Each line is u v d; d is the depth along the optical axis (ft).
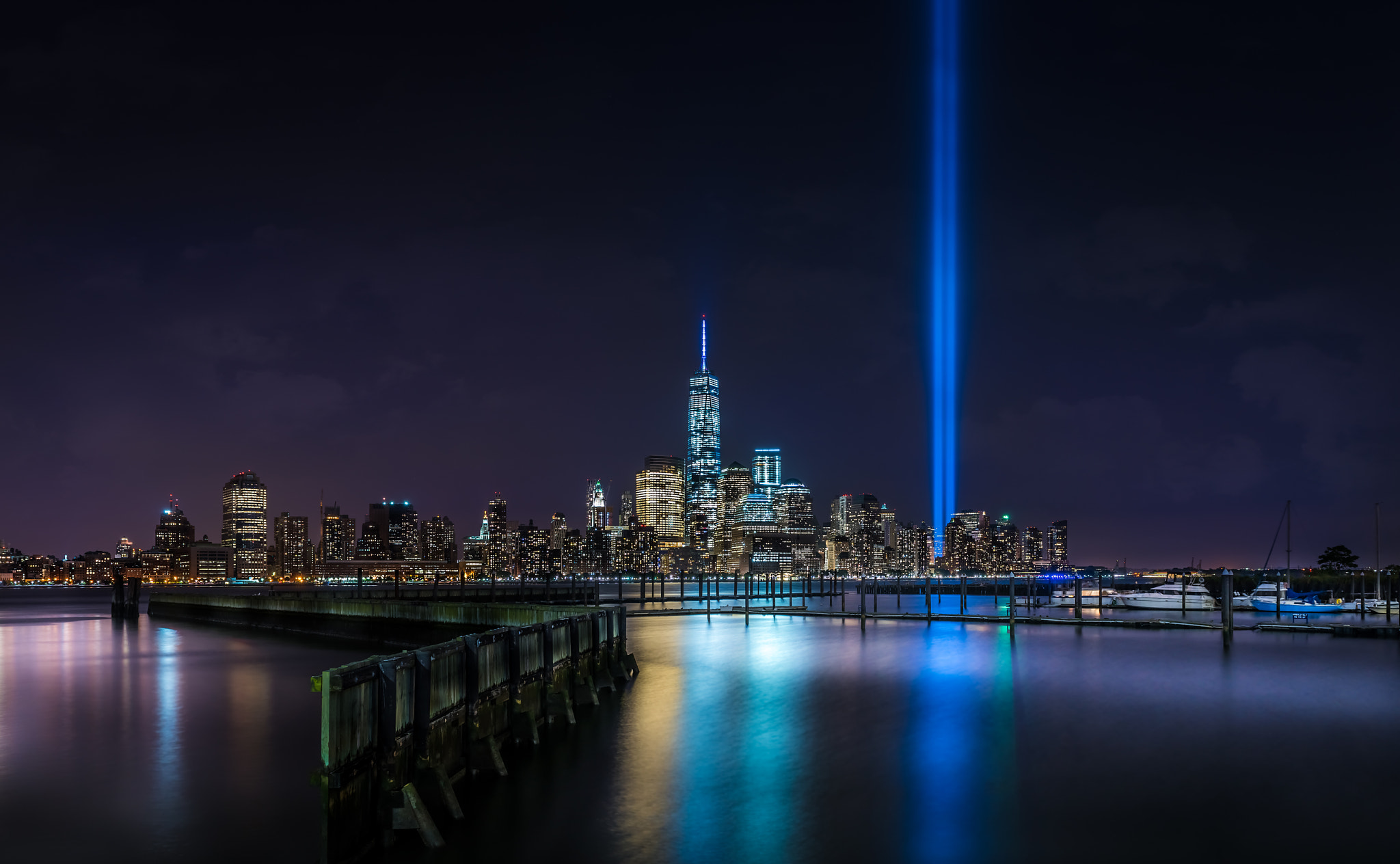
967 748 87.04
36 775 83.35
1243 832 61.11
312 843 62.69
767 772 76.64
